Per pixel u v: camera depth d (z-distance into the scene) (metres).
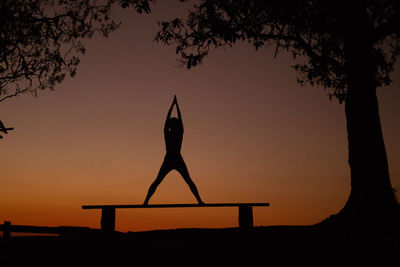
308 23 11.84
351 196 11.44
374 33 11.48
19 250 9.78
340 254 8.87
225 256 9.09
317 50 12.87
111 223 9.95
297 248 9.43
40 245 10.16
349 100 11.79
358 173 11.36
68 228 9.98
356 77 11.59
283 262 8.57
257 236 10.38
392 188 11.20
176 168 9.76
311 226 11.40
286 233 10.66
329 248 9.28
